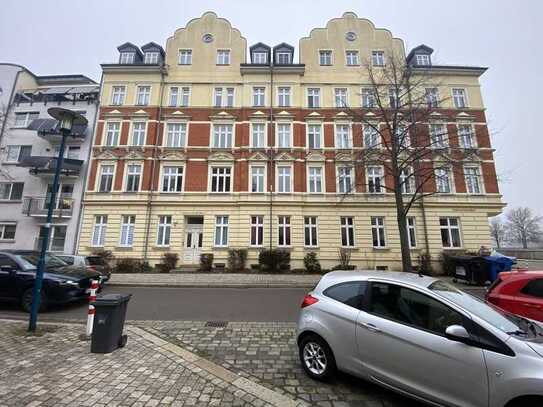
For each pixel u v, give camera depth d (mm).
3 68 23859
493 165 20500
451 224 19984
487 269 13984
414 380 3365
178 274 16734
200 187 20469
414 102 15750
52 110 6918
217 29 23531
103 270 13289
